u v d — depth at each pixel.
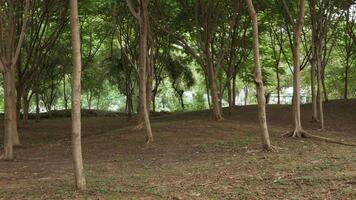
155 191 8.00
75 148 8.12
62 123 26.95
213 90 20.62
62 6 19.89
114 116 33.25
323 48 23.64
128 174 9.92
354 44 25.00
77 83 7.96
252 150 12.73
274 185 8.11
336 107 24.08
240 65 25.28
